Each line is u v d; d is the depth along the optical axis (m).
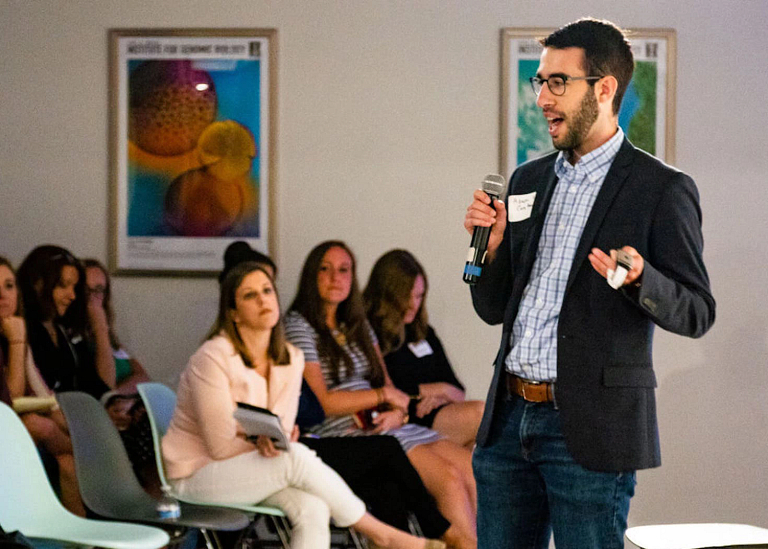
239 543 5.61
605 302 3.08
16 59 7.25
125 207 7.21
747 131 7.25
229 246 6.75
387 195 7.26
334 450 6.24
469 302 7.21
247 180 7.21
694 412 7.19
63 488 6.16
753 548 3.20
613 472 3.05
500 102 7.23
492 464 3.30
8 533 3.81
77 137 7.25
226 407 5.45
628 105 7.22
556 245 3.21
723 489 7.17
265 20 7.26
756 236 7.24
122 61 7.20
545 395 3.15
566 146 3.20
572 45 3.18
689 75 7.25
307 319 6.77
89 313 6.82
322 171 7.27
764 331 7.22
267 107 7.21
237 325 5.67
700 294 3.04
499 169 7.24
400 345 6.99
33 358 6.39
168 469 5.48
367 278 7.25
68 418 5.16
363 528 5.55
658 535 3.40
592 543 3.08
